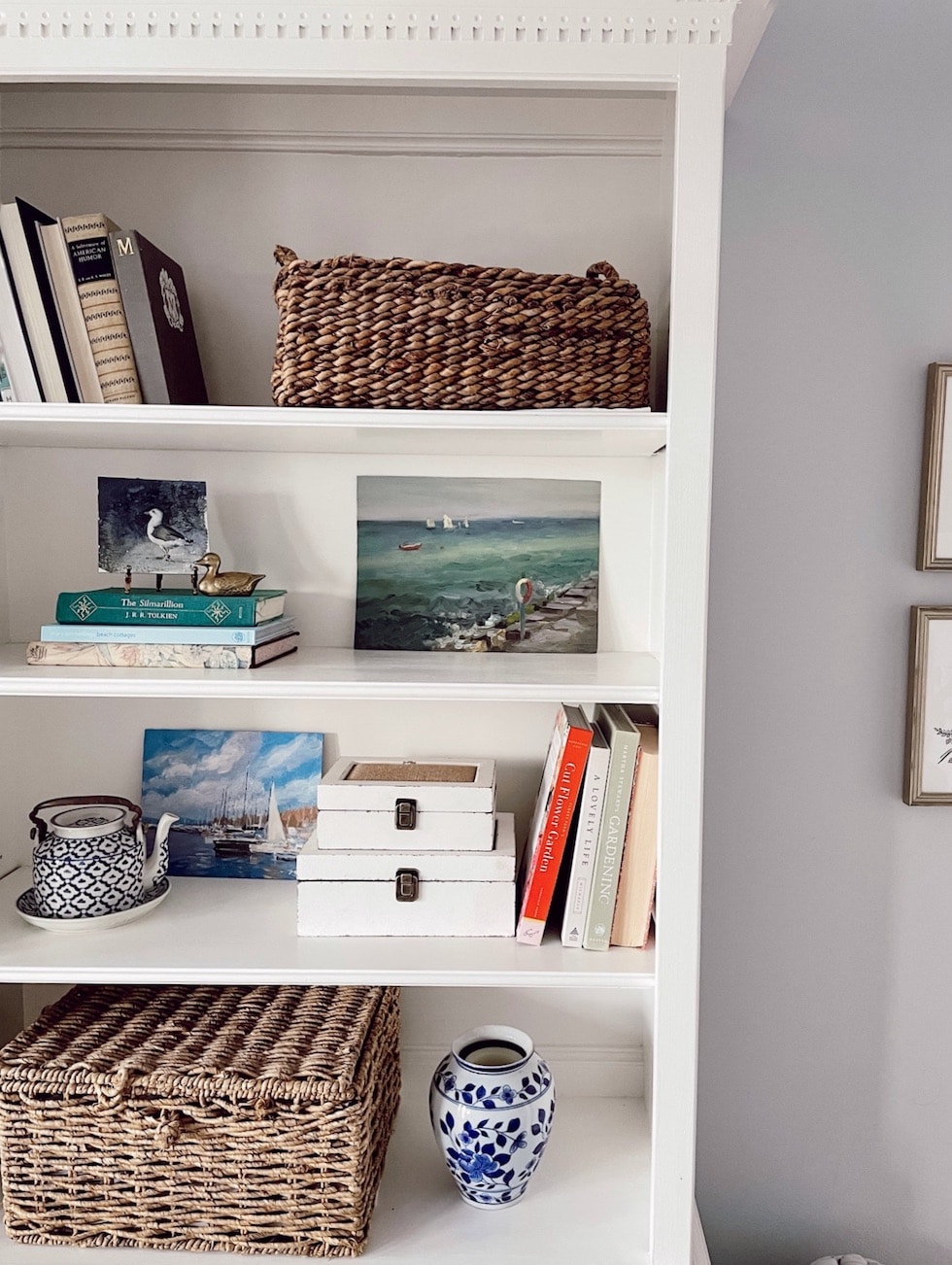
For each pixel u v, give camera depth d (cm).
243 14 118
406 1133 161
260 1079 130
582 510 162
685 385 122
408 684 128
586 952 135
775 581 167
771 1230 178
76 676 131
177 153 158
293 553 163
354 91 156
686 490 123
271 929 143
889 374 165
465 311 129
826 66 161
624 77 119
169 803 167
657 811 134
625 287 131
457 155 158
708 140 119
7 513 163
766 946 173
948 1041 175
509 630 163
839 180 162
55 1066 132
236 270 160
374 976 129
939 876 172
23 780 169
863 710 169
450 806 139
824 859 172
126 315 134
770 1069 175
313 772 166
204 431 135
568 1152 156
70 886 141
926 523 163
